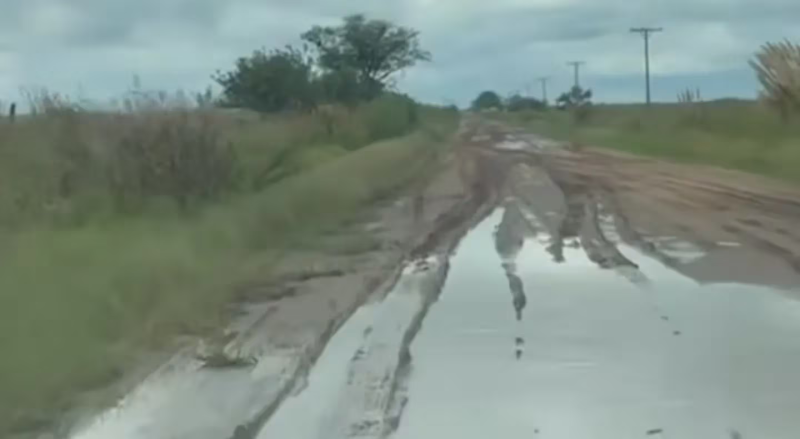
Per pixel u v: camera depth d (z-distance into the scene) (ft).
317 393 40.45
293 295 63.00
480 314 55.67
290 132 162.61
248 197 100.83
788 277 65.57
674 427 34.81
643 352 45.98
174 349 49.01
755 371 42.34
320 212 101.45
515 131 404.77
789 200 115.75
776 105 224.94
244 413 37.83
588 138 313.53
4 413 38.22
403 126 321.73
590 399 38.52
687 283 64.13
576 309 56.44
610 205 113.50
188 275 65.00
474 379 41.86
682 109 314.14
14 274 59.31
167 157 96.68
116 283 58.59
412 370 43.65
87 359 45.24
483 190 137.28
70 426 36.78
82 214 85.66
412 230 94.68
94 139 94.27
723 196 121.29
